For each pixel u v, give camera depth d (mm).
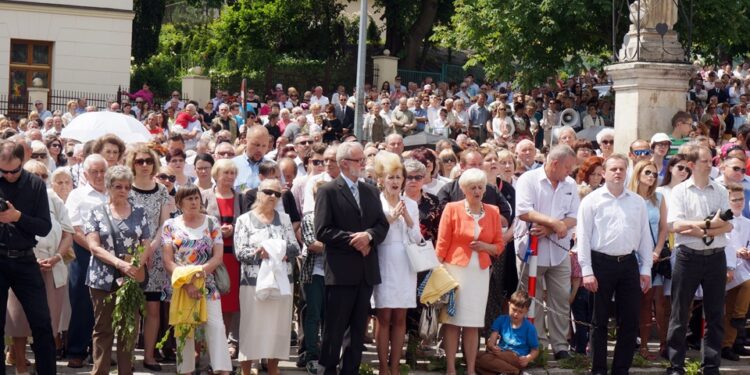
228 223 11594
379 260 11188
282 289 10719
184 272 10453
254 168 13367
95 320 10703
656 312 12789
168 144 13430
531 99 28094
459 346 12688
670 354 11953
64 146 17016
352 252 10820
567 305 12250
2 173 10148
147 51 45438
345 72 40969
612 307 11852
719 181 13141
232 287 11453
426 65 45844
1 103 36938
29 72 37531
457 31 32438
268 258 10781
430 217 11953
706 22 29438
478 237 11359
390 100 32500
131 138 15898
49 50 37719
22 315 10805
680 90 16781
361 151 10961
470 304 11359
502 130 26188
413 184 11445
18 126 24453
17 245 10109
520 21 29781
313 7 43062
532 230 12008
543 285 12406
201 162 12250
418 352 12250
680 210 11836
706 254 11734
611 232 11461
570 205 12156
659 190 12875
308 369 11398
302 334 11727
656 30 16797
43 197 10297
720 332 11930
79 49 37844
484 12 30609
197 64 44031
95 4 37812
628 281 11547
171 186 12297
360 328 10930
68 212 11086
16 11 36875
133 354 11023
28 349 12180
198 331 10641
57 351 11781
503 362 11562
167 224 10883
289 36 43125
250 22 43000
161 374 11102
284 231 11086
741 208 12758
